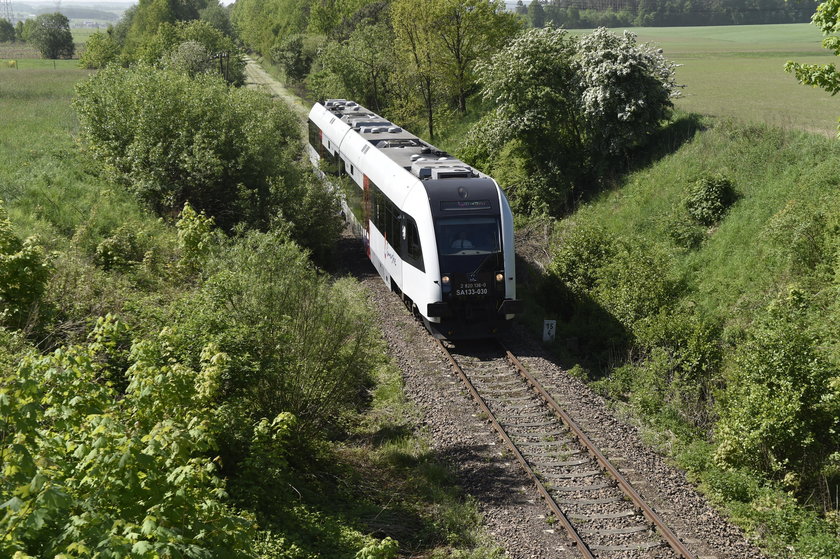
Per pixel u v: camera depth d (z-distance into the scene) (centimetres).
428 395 1383
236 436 897
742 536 989
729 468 1158
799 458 1149
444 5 4000
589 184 2711
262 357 1057
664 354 1506
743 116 2575
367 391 1420
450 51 4225
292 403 1091
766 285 1706
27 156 2469
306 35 7500
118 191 2208
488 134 2850
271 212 2211
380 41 5144
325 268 2270
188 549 452
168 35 6912
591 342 1736
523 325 1833
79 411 577
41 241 1612
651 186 2395
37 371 584
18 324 1126
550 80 2748
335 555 831
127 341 1139
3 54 12250
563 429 1257
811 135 2153
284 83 7825
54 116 3531
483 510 1011
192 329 1026
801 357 1170
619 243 1992
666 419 1350
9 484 450
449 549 920
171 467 549
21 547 400
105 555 411
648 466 1159
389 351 1598
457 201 1652
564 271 1961
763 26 12838
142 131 2270
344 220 2559
